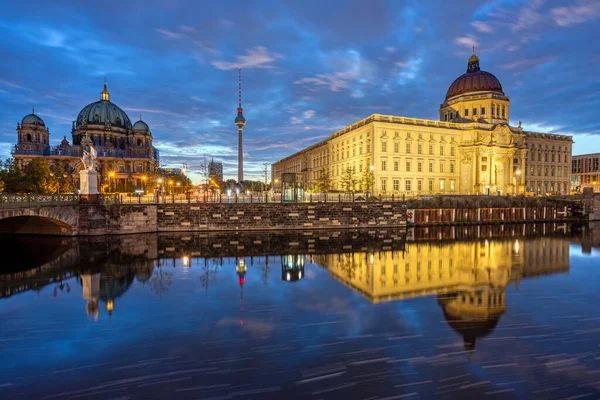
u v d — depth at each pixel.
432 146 85.75
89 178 40.25
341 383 10.56
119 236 40.31
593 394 10.02
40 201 35.28
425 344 13.16
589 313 16.66
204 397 9.91
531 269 26.89
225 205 46.00
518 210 64.88
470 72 106.38
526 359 12.02
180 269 26.00
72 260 28.72
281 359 12.02
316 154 119.75
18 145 118.00
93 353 12.52
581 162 142.38
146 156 134.38
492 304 18.06
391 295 19.70
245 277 23.73
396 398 9.84
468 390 10.20
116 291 20.38
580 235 48.53
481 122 91.94
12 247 33.84
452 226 58.47
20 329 14.70
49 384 10.57
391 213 52.50
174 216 44.50
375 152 79.81
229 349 12.80
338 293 20.06
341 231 48.25
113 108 140.25
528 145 102.69
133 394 10.04
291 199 51.19
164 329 14.69
